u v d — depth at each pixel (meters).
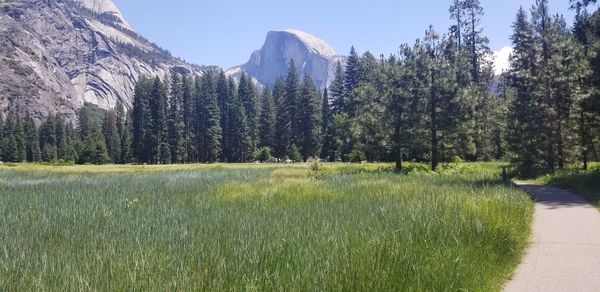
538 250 8.16
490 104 52.09
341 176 26.97
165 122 91.56
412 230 7.60
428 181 21.77
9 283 5.20
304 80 84.94
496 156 56.94
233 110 95.88
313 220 9.29
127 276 5.07
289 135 88.06
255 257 5.88
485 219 8.70
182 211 11.82
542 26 33.50
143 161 92.31
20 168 55.94
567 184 21.48
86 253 6.65
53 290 4.85
